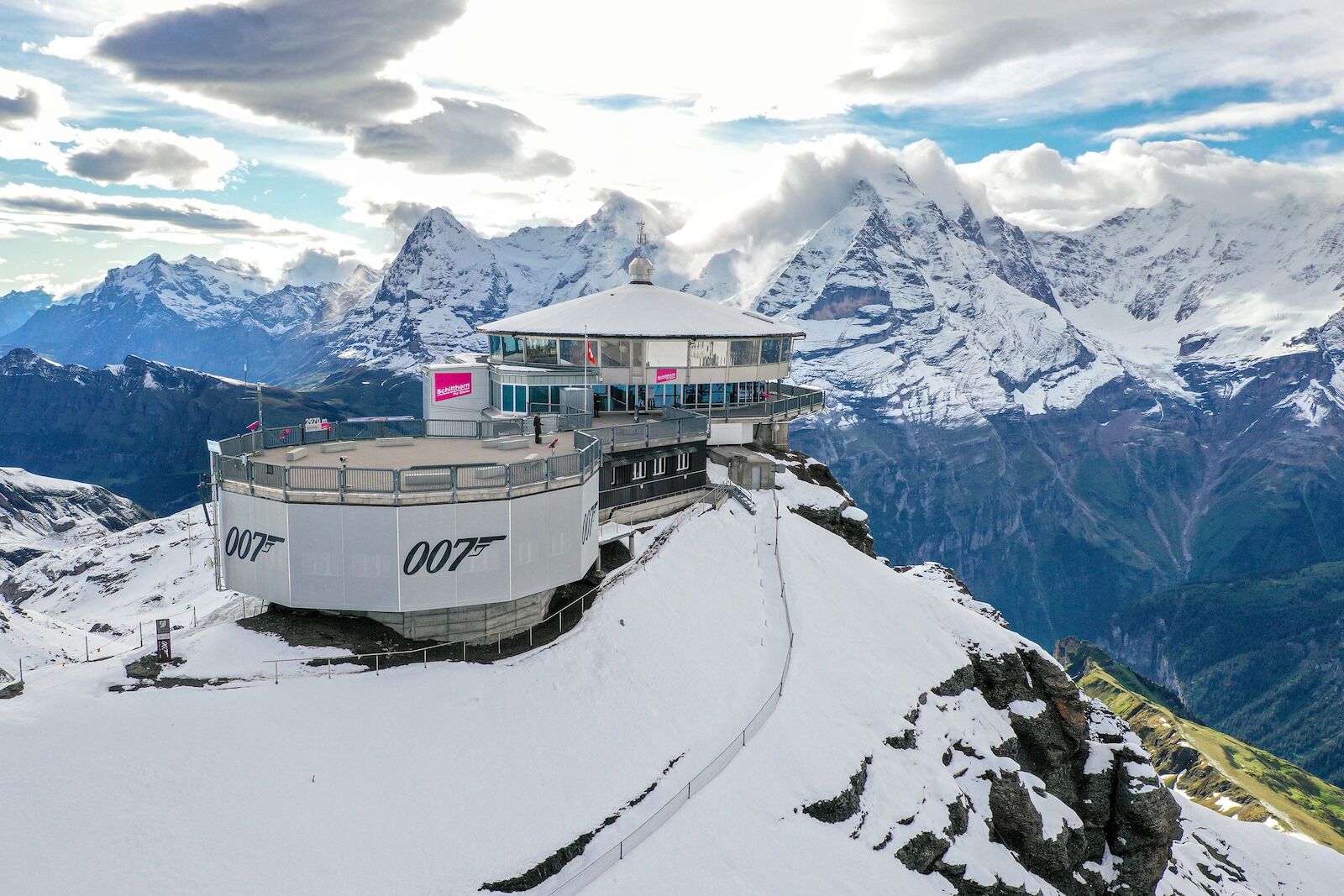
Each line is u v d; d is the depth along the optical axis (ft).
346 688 141.18
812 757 160.86
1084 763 226.38
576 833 128.98
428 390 260.62
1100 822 222.69
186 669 139.85
